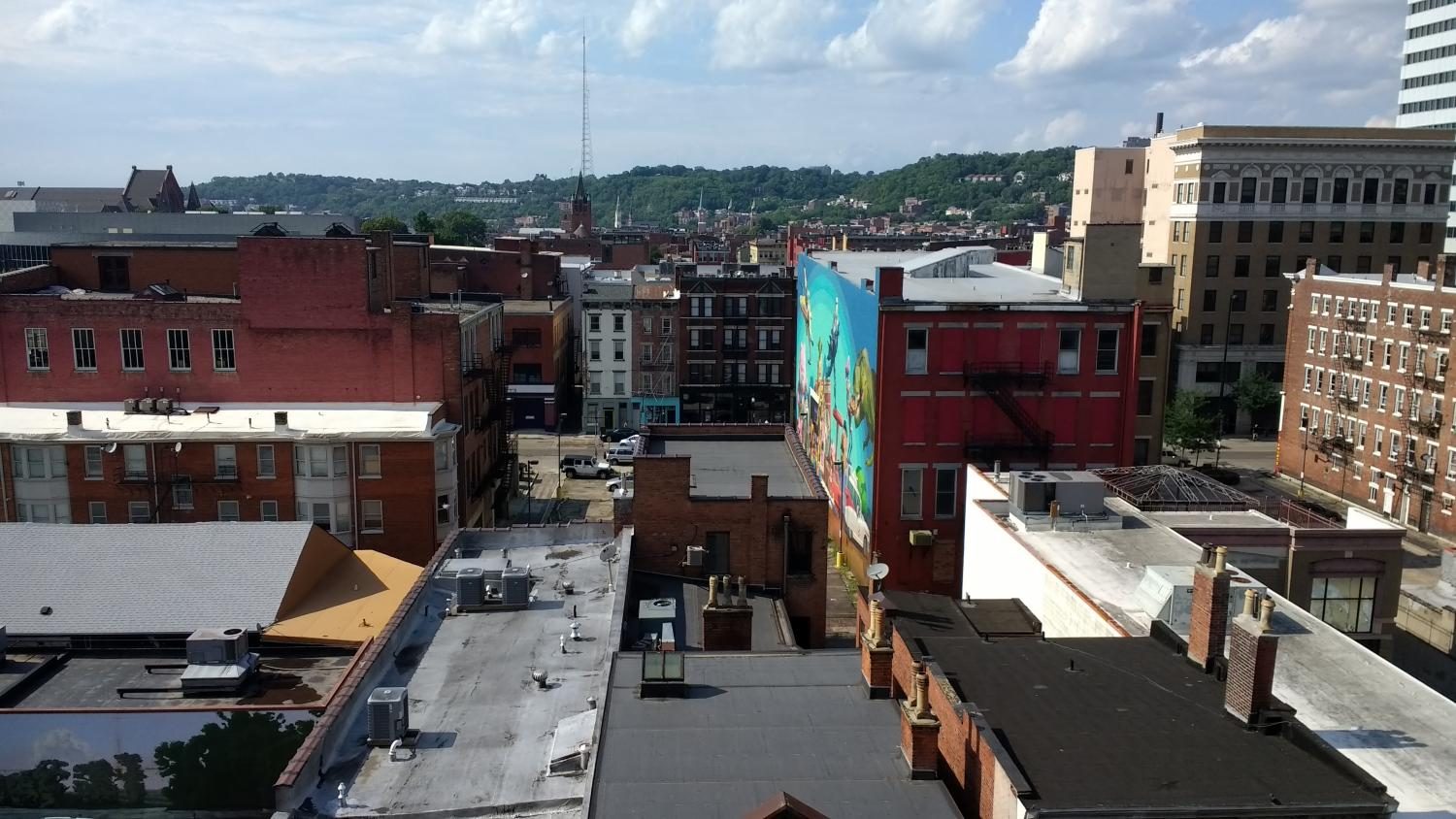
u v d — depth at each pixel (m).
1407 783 20.88
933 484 58.06
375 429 56.50
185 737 26.78
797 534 42.03
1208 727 20.25
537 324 106.69
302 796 22.64
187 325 61.25
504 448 78.19
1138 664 23.69
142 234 106.62
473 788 23.38
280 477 56.22
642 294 112.69
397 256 79.56
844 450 68.81
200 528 37.94
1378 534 37.53
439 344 61.56
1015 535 36.91
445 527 58.44
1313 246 107.00
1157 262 120.25
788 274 112.56
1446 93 174.00
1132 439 57.16
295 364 61.84
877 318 56.78
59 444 55.03
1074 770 18.42
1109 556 34.53
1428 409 74.19
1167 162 119.44
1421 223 107.19
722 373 110.50
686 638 34.69
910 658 23.94
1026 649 24.56
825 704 24.08
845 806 19.55
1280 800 17.41
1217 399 108.50
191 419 57.56
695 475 47.44
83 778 26.84
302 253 60.84
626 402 110.69
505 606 35.16
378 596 36.97
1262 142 104.31
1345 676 25.56
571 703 27.98
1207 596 23.11
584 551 41.81
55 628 32.84
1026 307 56.34
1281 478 90.56
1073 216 140.25
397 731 25.28
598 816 19.02
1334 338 84.56
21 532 37.41
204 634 30.98
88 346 61.09
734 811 19.25
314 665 32.44
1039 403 57.03
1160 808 16.98
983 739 19.00
